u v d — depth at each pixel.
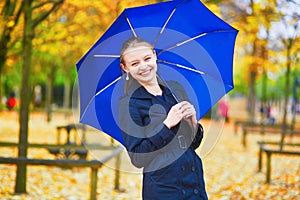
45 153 13.15
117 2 9.48
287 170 11.11
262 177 10.31
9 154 12.31
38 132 19.91
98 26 11.38
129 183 9.60
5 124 23.53
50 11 7.88
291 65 13.58
